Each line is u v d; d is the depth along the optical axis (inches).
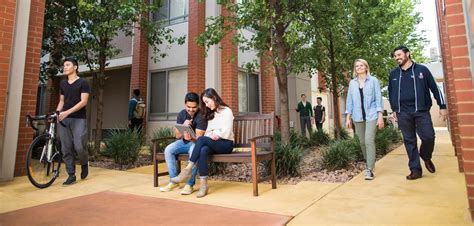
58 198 142.8
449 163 204.4
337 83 377.4
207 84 353.7
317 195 139.1
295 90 485.4
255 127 169.2
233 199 136.1
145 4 278.4
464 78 99.2
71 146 177.2
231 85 350.9
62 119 172.2
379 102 175.5
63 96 183.8
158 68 389.7
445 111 168.2
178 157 163.9
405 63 173.3
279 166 183.2
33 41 204.8
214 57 353.7
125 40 418.6
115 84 484.7
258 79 425.7
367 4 314.5
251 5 225.0
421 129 167.2
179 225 102.0
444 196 127.0
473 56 93.4
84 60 287.0
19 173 194.7
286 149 188.5
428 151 171.0
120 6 247.9
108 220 108.4
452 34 102.3
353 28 326.6
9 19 183.6
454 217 100.8
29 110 200.7
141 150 278.8
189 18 358.9
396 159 238.5
